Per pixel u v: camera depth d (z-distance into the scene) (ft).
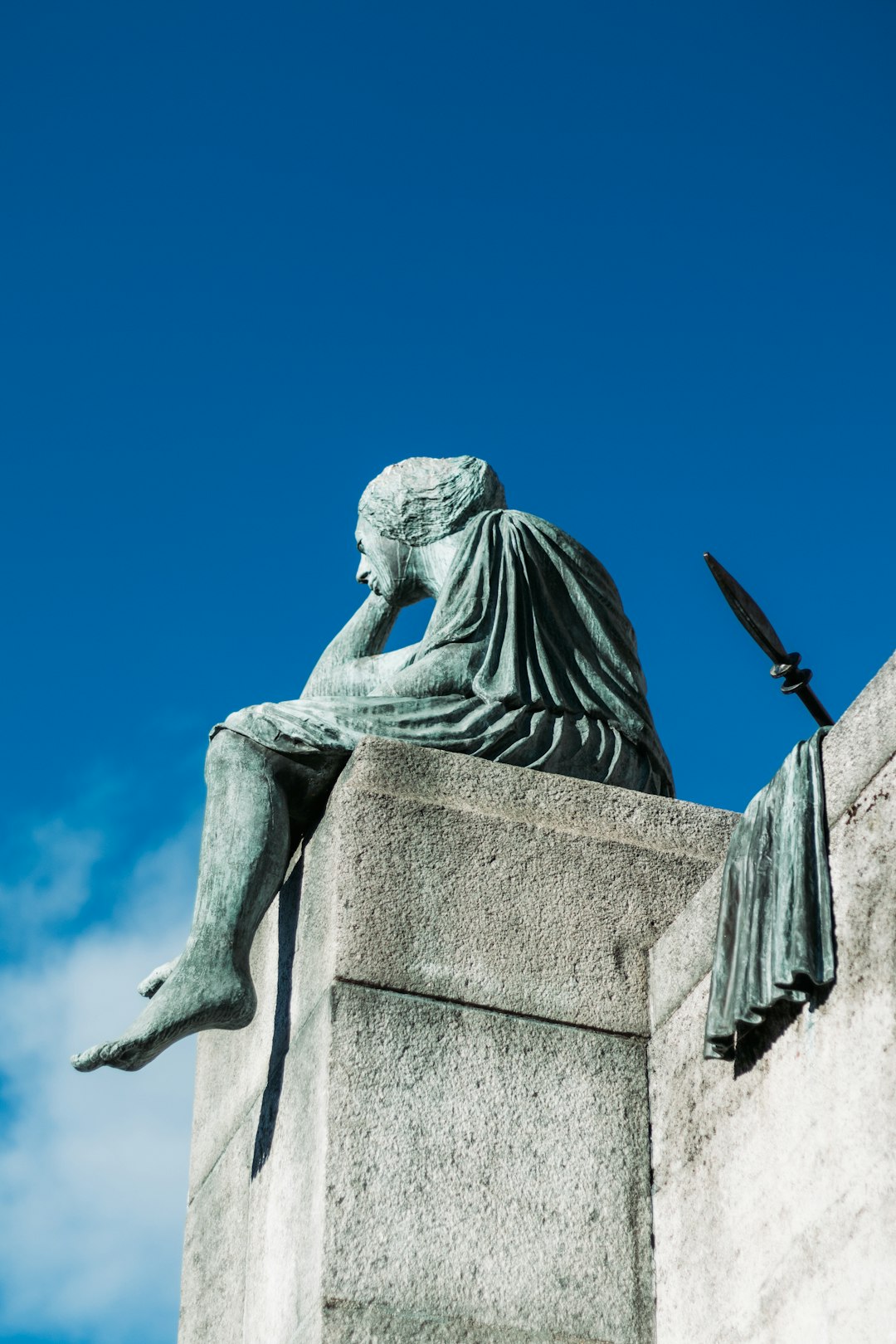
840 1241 16.26
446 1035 19.76
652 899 21.42
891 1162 15.84
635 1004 20.71
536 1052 20.02
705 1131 18.89
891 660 17.49
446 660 22.82
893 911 16.55
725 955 18.56
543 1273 18.78
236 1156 22.12
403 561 25.13
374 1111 19.06
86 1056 19.74
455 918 20.49
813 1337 16.31
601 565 24.94
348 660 24.64
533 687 22.89
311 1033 19.89
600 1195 19.40
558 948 20.72
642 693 24.14
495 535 24.27
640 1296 18.98
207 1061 24.48
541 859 21.20
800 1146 17.19
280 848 21.49
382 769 21.27
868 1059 16.47
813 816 17.80
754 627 18.70
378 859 20.56
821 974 17.10
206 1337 21.86
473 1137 19.26
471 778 21.65
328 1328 17.75
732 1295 17.72
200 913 20.99
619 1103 20.03
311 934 20.68
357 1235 18.34
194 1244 23.35
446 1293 18.34
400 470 25.58
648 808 22.21
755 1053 18.26
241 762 21.77
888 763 17.16
